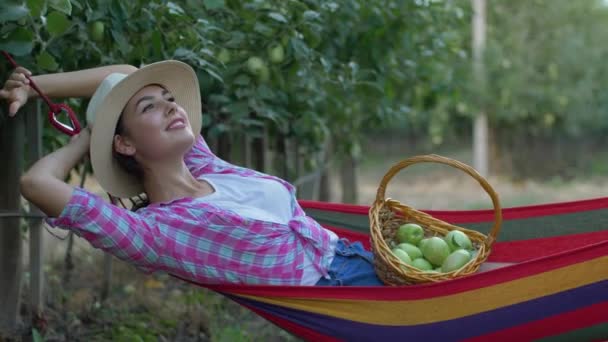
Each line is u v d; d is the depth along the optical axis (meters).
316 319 2.82
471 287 2.63
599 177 13.52
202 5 3.91
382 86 5.04
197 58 3.53
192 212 2.79
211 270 2.81
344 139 6.01
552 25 12.91
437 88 6.54
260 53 3.97
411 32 5.36
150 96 2.85
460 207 9.87
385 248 2.79
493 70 12.37
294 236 2.94
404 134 16.41
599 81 13.49
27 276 4.68
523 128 13.56
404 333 2.75
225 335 3.94
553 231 3.46
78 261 5.49
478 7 12.24
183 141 2.84
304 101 4.50
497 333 2.73
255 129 4.24
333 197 9.79
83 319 4.32
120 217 2.66
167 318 4.52
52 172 2.70
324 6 4.20
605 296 2.62
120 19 3.39
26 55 3.25
